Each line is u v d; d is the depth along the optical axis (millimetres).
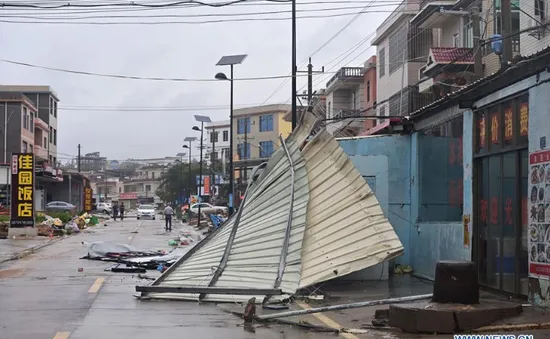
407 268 16281
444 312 8289
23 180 32656
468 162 13031
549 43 21219
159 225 50281
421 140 16375
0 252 23031
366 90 46812
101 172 155375
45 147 73125
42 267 18062
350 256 12109
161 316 9945
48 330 8727
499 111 11781
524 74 10406
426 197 16234
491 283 12109
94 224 50062
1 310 10523
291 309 10594
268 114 83625
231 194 36781
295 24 26703
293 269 12070
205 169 94875
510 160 11430
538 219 9992
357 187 13266
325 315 10031
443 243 14312
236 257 12977
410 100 34375
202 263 13398
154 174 138750
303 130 14922
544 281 9773
